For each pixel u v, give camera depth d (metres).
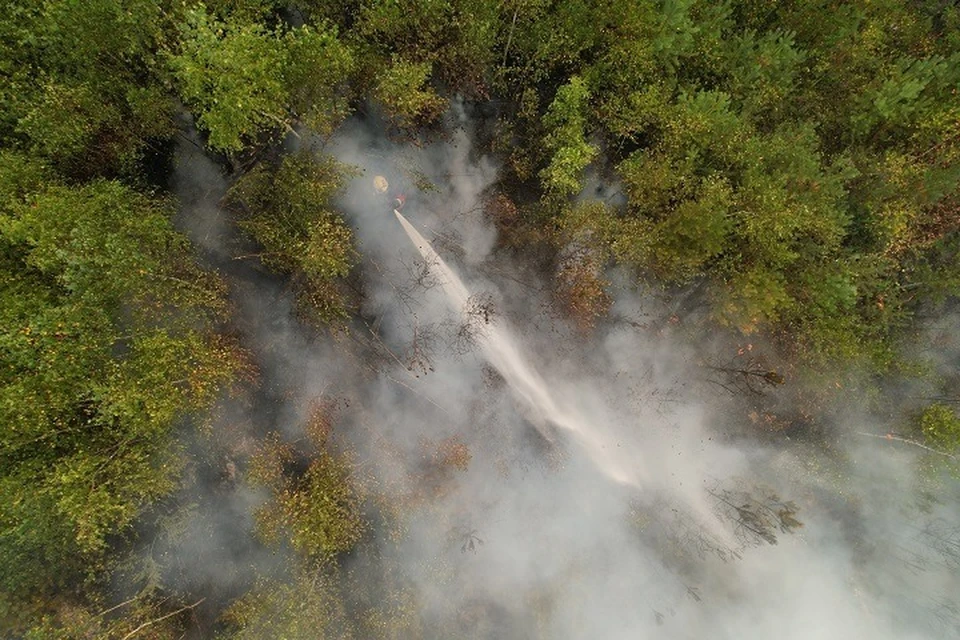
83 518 10.79
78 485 11.14
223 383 13.55
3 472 10.95
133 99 12.45
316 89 13.03
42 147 12.27
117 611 12.70
